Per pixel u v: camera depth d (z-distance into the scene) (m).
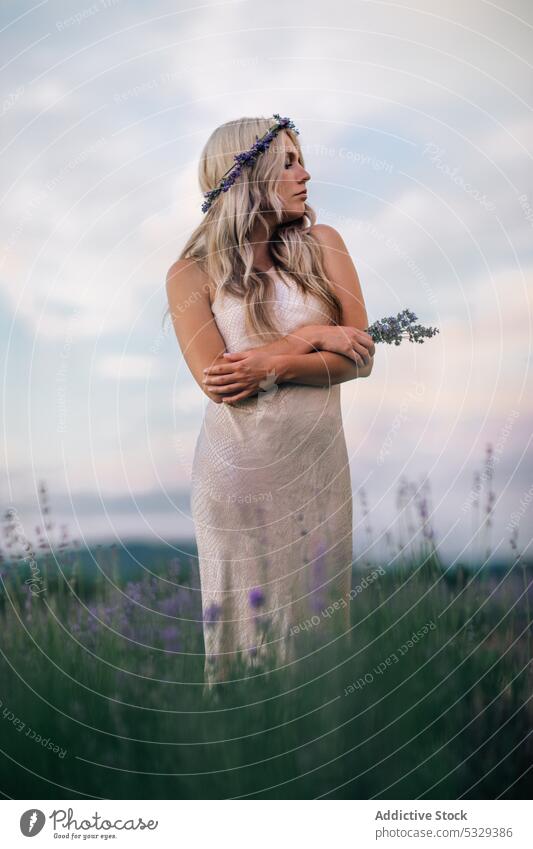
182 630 3.21
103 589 3.50
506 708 2.22
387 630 2.58
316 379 3.20
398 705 2.20
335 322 3.36
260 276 3.27
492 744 2.10
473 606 2.80
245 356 3.13
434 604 2.80
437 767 2.02
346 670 2.36
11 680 2.37
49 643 2.78
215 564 3.27
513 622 2.71
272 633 2.89
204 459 3.31
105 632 2.93
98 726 2.19
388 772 2.03
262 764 2.02
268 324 3.23
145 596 3.60
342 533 3.29
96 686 2.40
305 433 3.22
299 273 3.30
